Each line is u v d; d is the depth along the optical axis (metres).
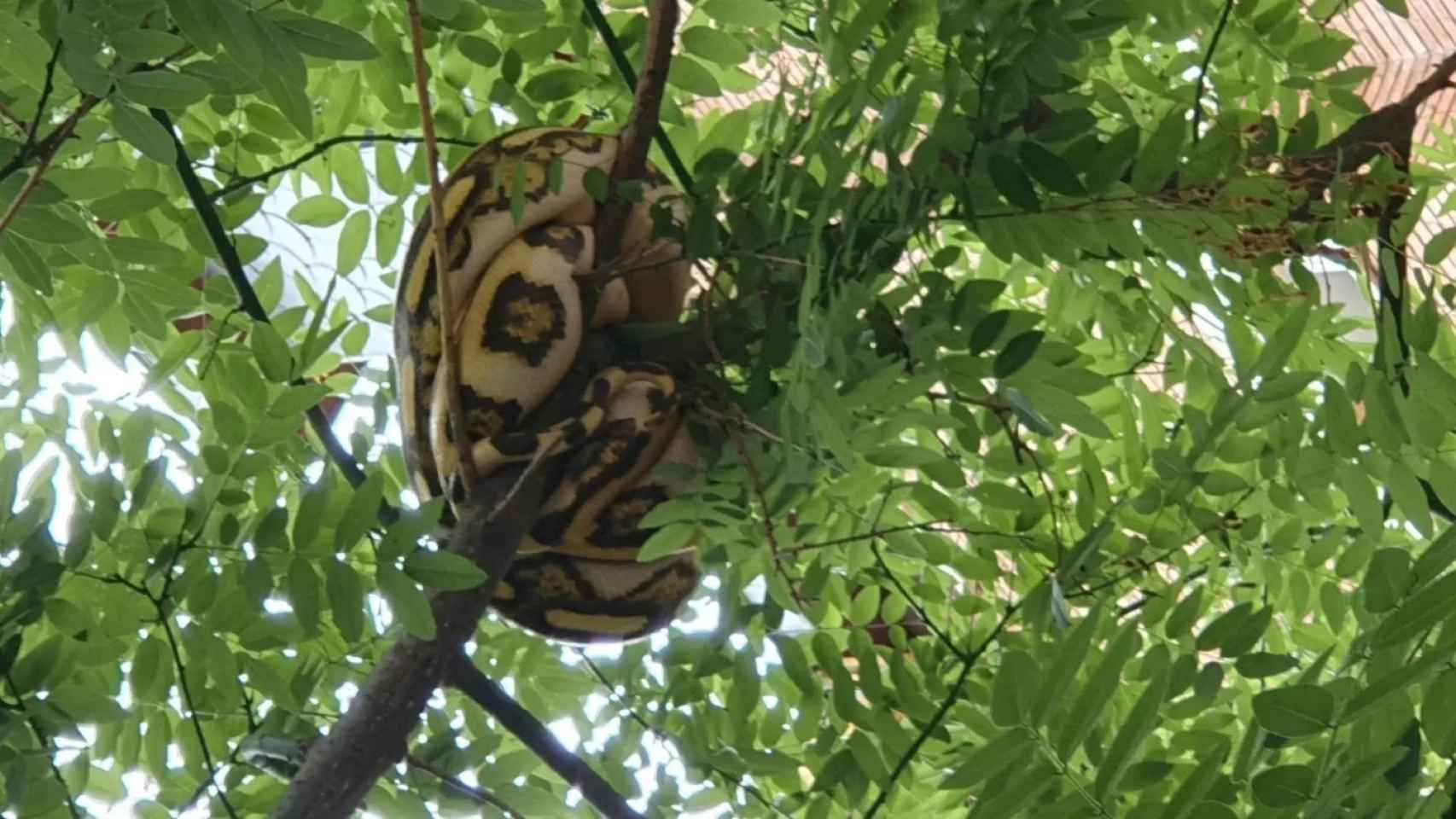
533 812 1.63
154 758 1.57
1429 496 1.55
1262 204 1.44
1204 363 1.59
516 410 1.53
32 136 1.39
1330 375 1.58
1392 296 1.46
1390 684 1.19
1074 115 1.42
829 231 1.47
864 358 1.43
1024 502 1.60
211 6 1.31
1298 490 1.49
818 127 1.40
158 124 1.36
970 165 1.42
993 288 1.46
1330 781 1.23
